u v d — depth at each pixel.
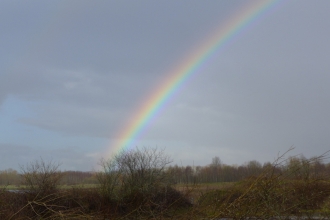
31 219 9.84
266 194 7.37
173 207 9.10
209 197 8.48
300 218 7.18
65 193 14.31
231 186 8.59
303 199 7.21
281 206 7.30
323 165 7.83
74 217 9.45
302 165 7.50
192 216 8.24
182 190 9.47
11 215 10.11
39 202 10.46
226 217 7.70
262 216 7.42
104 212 11.30
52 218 9.69
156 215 9.07
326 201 7.28
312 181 7.34
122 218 10.27
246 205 7.57
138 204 11.06
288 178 7.62
